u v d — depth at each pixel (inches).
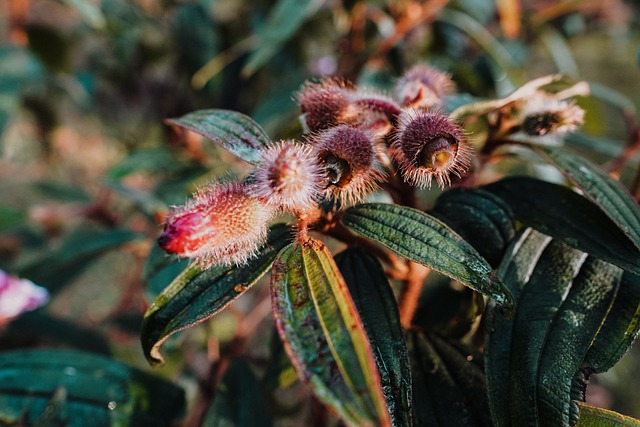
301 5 14.0
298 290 6.1
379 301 7.3
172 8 20.5
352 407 5.4
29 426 9.7
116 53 21.1
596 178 7.9
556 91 9.5
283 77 20.7
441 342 8.4
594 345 7.1
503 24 17.5
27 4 20.1
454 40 18.5
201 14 19.0
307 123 7.9
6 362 10.3
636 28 21.4
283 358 9.7
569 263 7.6
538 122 8.4
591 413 7.3
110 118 24.1
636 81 31.8
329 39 20.5
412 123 7.2
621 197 7.7
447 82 9.1
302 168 6.6
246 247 6.9
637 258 7.3
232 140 7.4
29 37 19.3
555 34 20.4
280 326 5.8
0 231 17.7
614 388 19.9
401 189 7.9
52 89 22.7
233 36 20.3
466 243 6.7
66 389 10.0
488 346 7.3
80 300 19.9
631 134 11.6
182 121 7.7
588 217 7.8
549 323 7.3
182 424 12.4
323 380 5.5
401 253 6.7
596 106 14.4
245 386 10.8
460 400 7.9
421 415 7.8
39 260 14.7
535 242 7.8
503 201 8.0
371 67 16.1
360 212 7.1
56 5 23.7
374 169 7.2
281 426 13.4
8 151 24.1
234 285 7.2
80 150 25.4
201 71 18.1
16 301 14.2
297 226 7.3
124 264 20.4
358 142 7.0
